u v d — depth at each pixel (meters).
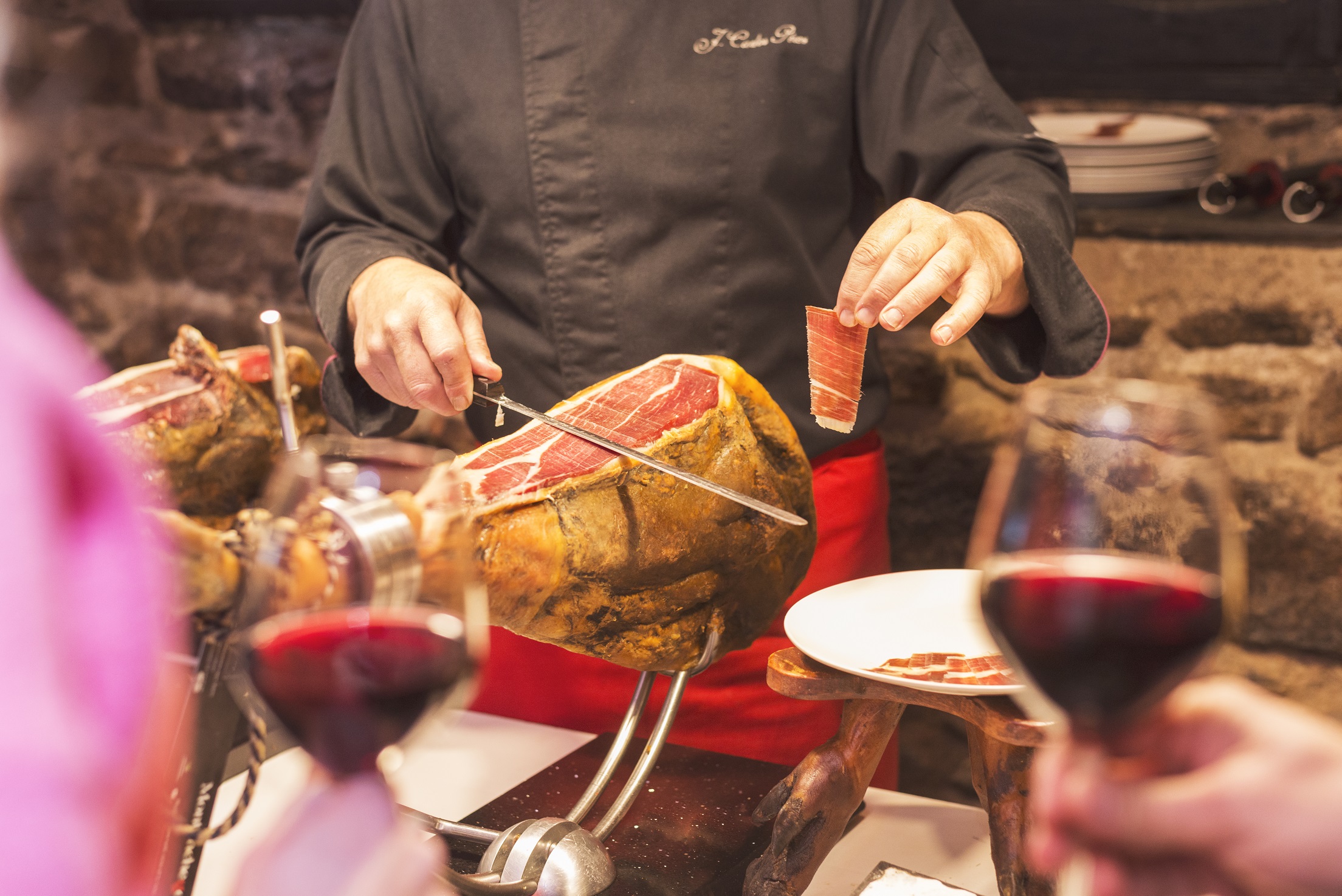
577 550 0.96
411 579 0.54
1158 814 0.48
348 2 2.45
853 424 1.12
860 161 1.62
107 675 0.34
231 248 2.73
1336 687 1.94
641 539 0.99
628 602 1.01
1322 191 1.83
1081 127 2.00
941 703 0.86
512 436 1.04
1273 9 1.92
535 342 1.60
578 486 0.96
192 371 1.27
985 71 1.52
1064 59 2.09
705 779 1.09
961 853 1.00
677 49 1.49
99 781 0.31
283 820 0.46
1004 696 0.84
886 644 0.94
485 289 1.65
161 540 0.57
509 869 0.88
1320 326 1.84
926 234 1.12
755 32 1.49
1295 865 0.47
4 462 0.32
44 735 0.30
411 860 0.45
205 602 0.60
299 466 0.56
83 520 0.35
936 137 1.48
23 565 0.31
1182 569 0.55
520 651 1.39
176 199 2.75
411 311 1.22
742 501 0.98
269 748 1.15
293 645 0.52
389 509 0.54
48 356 0.36
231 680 0.74
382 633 0.53
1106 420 0.57
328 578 0.53
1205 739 0.52
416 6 1.58
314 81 2.55
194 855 0.78
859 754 0.90
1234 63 1.98
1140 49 2.03
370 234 1.56
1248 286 1.87
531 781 1.08
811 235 1.57
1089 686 0.53
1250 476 1.94
